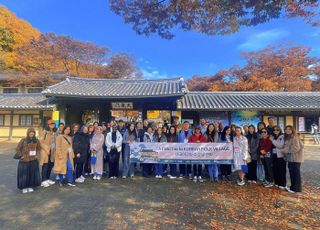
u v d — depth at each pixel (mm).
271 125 7656
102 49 25812
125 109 15922
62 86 15914
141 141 8180
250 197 5926
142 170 8625
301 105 15562
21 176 6207
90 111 17219
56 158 6812
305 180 7684
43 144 6805
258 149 7230
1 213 4863
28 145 6324
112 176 7859
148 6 5680
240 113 16438
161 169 7918
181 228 4207
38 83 26375
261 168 7402
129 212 4934
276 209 5160
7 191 6363
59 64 25453
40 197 5883
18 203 5453
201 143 7613
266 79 26703
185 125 8172
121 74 26438
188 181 7465
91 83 17625
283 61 27391
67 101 16719
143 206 5281
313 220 4613
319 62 27422
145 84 17297
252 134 7461
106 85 17203
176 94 13492
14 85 26922
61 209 5094
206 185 7004
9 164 10102
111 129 8078
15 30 29703
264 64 28422
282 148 6660
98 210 5039
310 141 16953
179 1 5398
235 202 5566
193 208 5172
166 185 6980
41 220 4531
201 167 7727
